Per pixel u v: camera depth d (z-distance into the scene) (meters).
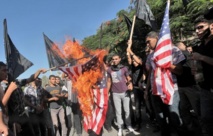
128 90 6.76
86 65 5.48
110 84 6.76
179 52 4.37
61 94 6.88
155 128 6.55
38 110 5.90
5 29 4.12
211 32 3.51
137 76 6.68
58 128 6.95
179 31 8.82
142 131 6.77
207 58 3.48
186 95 4.53
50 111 6.82
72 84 6.02
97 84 5.62
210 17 3.54
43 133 6.19
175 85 4.56
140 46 10.83
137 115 7.02
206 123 3.75
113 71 6.71
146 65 5.27
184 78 4.48
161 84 4.59
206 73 3.62
